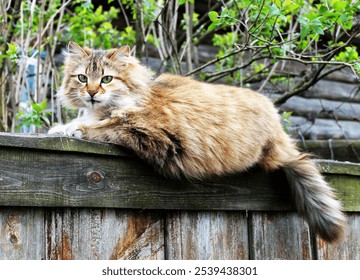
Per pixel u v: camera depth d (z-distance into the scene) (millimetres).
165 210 2330
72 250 2062
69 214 2072
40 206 1977
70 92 2729
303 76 4695
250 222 2588
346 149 4848
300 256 2725
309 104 5770
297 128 5008
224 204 2477
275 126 2758
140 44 4367
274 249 2641
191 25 4453
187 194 2367
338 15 3129
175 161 2338
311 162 2764
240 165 2539
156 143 2311
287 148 2797
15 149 1930
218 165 2465
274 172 2695
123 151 2225
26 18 4312
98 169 2135
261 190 2623
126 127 2338
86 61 2701
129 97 2543
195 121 2469
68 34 4457
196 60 4949
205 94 2602
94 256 2115
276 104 4383
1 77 3990
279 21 3936
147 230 2270
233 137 2529
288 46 3982
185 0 3523
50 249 2014
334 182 2832
